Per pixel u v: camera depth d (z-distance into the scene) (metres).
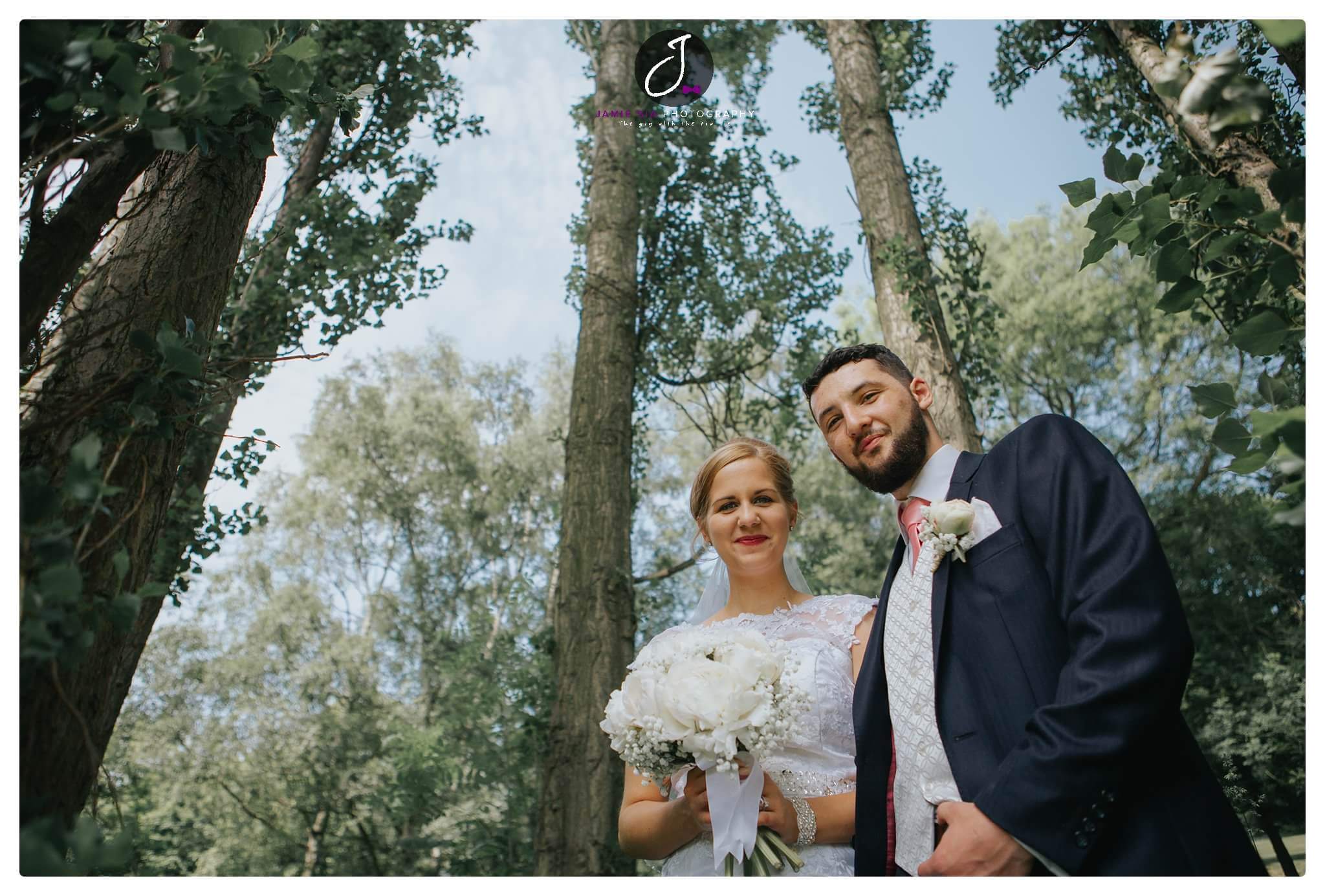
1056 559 1.60
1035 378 13.58
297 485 18.39
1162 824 1.41
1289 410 1.39
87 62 1.39
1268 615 10.31
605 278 7.41
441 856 11.63
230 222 1.93
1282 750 8.04
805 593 2.40
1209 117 1.47
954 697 1.63
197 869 11.98
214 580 17.05
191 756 12.75
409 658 16.66
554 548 15.84
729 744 1.69
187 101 1.48
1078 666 1.43
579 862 5.43
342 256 5.24
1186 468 12.09
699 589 12.57
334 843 12.14
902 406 1.95
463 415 19.36
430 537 18.36
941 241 5.93
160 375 1.58
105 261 1.86
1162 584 1.46
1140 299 12.95
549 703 7.58
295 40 1.69
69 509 1.49
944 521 1.69
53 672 1.31
